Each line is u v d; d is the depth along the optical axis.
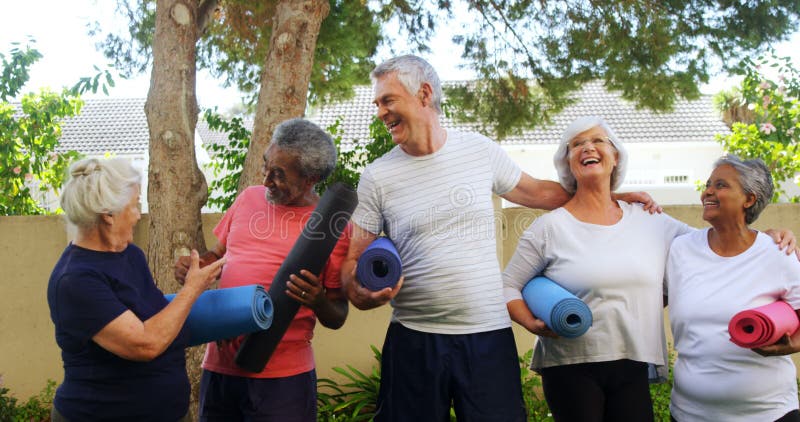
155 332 2.01
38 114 5.63
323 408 4.19
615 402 2.60
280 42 3.98
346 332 4.70
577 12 5.49
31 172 5.72
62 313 1.96
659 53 5.35
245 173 3.95
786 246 2.40
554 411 2.69
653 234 2.65
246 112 6.65
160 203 3.86
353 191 2.37
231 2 5.72
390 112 2.53
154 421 2.10
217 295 2.29
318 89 6.38
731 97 9.45
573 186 2.83
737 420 2.38
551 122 6.15
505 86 5.98
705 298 2.44
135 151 13.09
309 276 2.32
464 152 2.65
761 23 5.07
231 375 2.53
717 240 2.52
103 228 2.04
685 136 13.87
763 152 6.05
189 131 3.94
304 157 2.45
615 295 2.54
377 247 2.40
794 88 5.88
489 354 2.54
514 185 2.78
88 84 4.95
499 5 5.72
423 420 2.54
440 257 2.54
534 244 2.70
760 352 2.25
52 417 2.09
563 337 2.52
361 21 5.86
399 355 2.61
